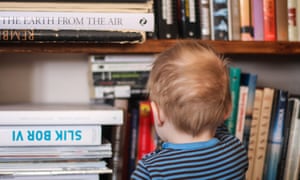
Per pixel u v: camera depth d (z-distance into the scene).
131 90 0.93
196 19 0.90
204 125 0.70
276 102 0.98
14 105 0.91
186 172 0.67
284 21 0.94
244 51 0.90
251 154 0.97
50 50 0.81
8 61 1.03
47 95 1.05
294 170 0.99
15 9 0.76
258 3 0.93
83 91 1.06
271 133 0.98
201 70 0.69
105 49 0.83
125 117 0.92
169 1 0.89
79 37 0.78
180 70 0.69
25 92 1.04
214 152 0.70
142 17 0.81
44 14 0.77
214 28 0.91
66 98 1.05
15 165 0.73
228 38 0.91
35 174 0.73
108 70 0.92
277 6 0.94
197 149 0.69
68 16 0.78
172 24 0.89
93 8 0.79
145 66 0.93
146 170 0.68
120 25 0.80
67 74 1.06
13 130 0.73
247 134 0.96
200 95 0.68
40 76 1.04
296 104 0.98
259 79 1.14
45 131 0.74
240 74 0.96
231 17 0.92
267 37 0.93
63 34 0.77
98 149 0.75
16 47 0.79
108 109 0.77
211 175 0.69
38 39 0.77
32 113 0.73
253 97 0.96
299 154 0.98
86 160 0.75
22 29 0.76
